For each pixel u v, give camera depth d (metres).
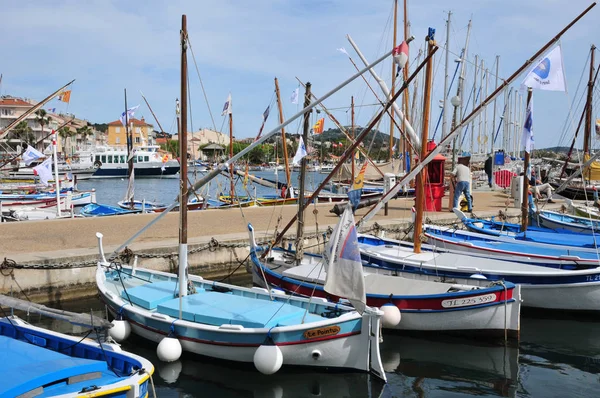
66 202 34.41
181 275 10.93
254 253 15.40
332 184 42.44
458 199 25.39
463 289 12.29
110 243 18.02
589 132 35.31
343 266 9.49
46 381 6.92
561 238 19.59
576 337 12.67
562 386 10.12
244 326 10.09
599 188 37.12
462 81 38.47
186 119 10.78
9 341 8.16
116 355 7.93
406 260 14.92
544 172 44.38
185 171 10.95
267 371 9.55
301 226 14.94
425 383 10.10
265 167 78.88
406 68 17.47
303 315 10.54
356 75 10.86
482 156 57.28
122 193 59.28
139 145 86.06
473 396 9.62
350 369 9.93
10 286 14.50
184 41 10.42
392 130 37.69
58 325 13.52
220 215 26.17
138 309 11.20
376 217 25.45
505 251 17.11
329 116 16.56
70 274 15.44
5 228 21.20
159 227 21.83
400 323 12.24
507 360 11.20
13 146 73.50
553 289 13.70
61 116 97.31
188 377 10.02
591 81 34.75
